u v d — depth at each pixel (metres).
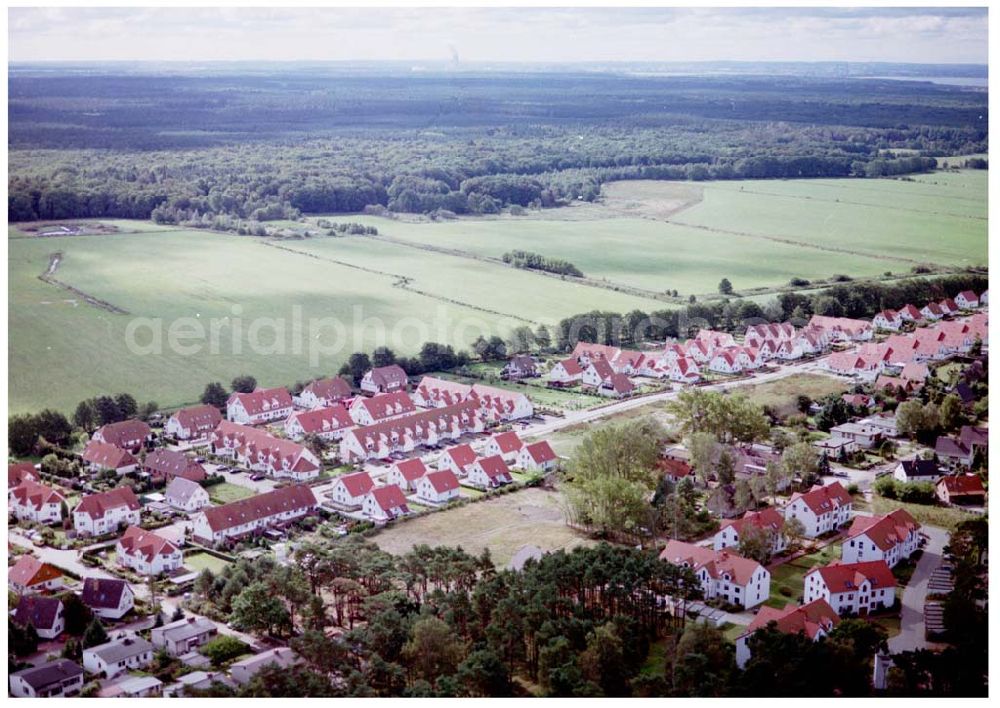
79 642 171.00
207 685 156.00
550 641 157.88
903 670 155.62
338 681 156.88
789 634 157.00
